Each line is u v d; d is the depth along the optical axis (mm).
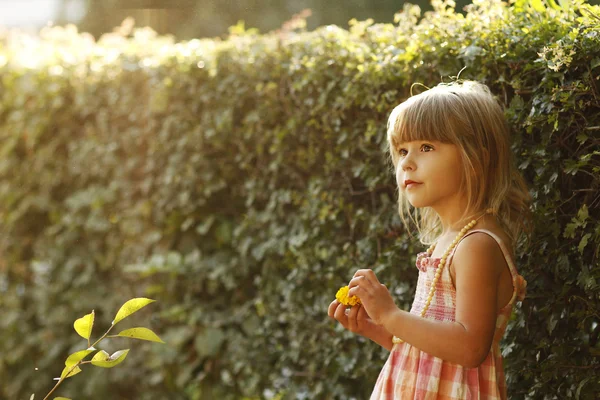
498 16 2508
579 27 2129
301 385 3338
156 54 4031
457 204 1860
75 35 4621
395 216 2861
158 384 4070
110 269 4336
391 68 2748
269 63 3420
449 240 1833
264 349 3545
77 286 4402
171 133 3918
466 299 1706
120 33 4453
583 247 2094
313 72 3088
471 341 1673
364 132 2971
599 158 2184
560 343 2266
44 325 4570
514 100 2295
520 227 2066
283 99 3346
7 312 4625
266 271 3508
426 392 1769
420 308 1850
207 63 3713
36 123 4473
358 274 1859
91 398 4273
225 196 3801
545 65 2203
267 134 3436
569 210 2260
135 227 4121
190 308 3863
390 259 2803
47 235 4570
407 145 1889
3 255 4684
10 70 4582
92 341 4309
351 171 3082
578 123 2201
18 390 4543
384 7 10859
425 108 1845
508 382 2387
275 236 3443
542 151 2244
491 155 1873
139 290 4168
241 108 3607
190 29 11516
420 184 1848
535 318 2359
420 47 2646
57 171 4473
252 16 11539
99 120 4250
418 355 1818
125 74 4105
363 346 3047
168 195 3943
